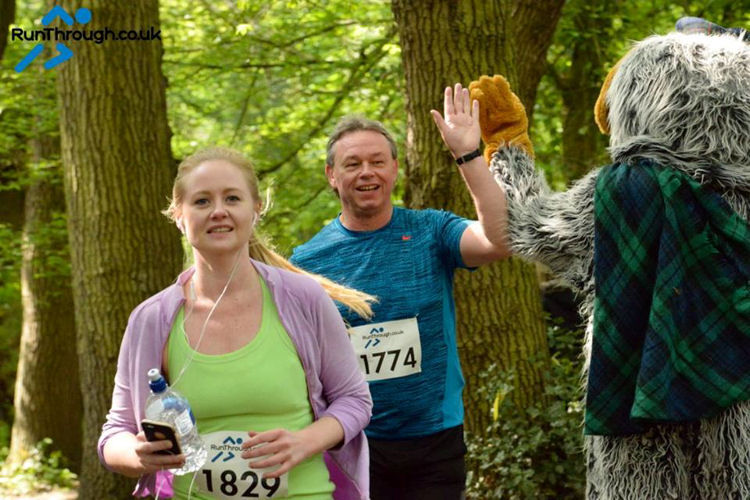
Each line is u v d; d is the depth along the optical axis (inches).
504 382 244.4
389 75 442.3
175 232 317.7
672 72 113.9
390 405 150.7
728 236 107.0
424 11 240.8
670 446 110.4
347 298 131.2
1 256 502.6
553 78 451.2
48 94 427.8
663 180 108.7
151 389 103.0
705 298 106.4
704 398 104.9
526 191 127.2
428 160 244.4
